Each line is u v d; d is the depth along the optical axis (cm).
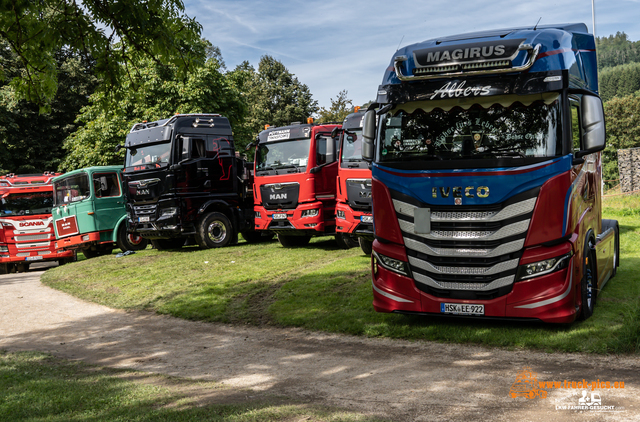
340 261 1317
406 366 625
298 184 1583
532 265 665
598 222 861
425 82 720
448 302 704
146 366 720
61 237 2086
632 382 520
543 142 658
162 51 810
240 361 709
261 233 2036
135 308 1125
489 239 676
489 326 739
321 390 561
